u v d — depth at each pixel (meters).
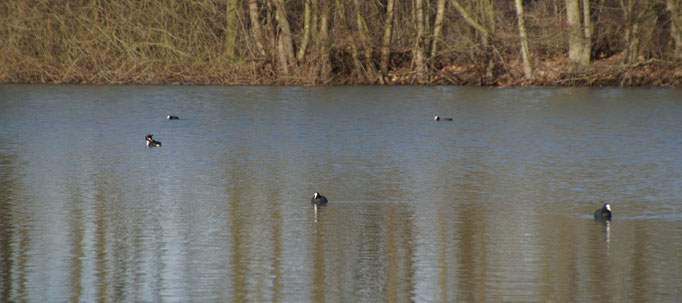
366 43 56.09
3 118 36.84
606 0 55.00
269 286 13.09
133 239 15.80
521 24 54.16
